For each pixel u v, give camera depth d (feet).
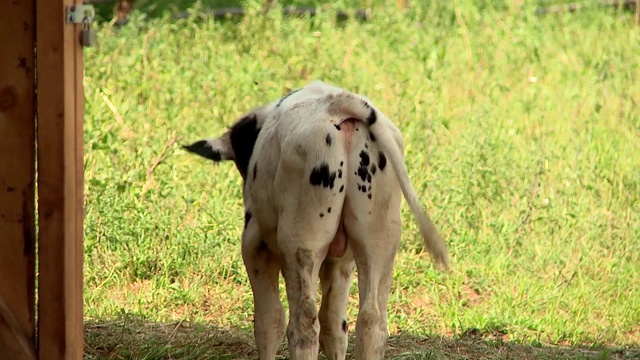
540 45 109.50
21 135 37.73
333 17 117.19
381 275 43.55
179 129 80.84
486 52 106.01
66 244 37.81
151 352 51.67
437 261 43.70
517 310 61.77
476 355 54.60
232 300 61.93
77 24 38.24
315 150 41.88
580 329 59.67
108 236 65.67
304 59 100.78
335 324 47.62
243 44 103.96
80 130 39.17
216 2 130.72
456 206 72.54
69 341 38.45
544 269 67.62
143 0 122.52
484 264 67.26
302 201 42.42
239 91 90.38
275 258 46.85
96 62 92.02
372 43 108.37
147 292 61.62
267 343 47.16
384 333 43.45
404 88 93.35
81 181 39.58
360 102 42.34
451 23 118.42
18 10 37.09
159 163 74.23
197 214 69.62
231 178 75.05
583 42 111.65
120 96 86.69
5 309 38.24
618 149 84.84
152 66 92.89
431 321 60.44
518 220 71.97
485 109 88.69
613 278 66.18
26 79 37.47
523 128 87.25
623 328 60.70
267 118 46.62
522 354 54.75
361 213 42.55
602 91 97.55
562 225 71.56
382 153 42.63
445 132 85.30
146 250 65.16
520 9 123.65
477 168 76.64
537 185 75.66
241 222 69.46
